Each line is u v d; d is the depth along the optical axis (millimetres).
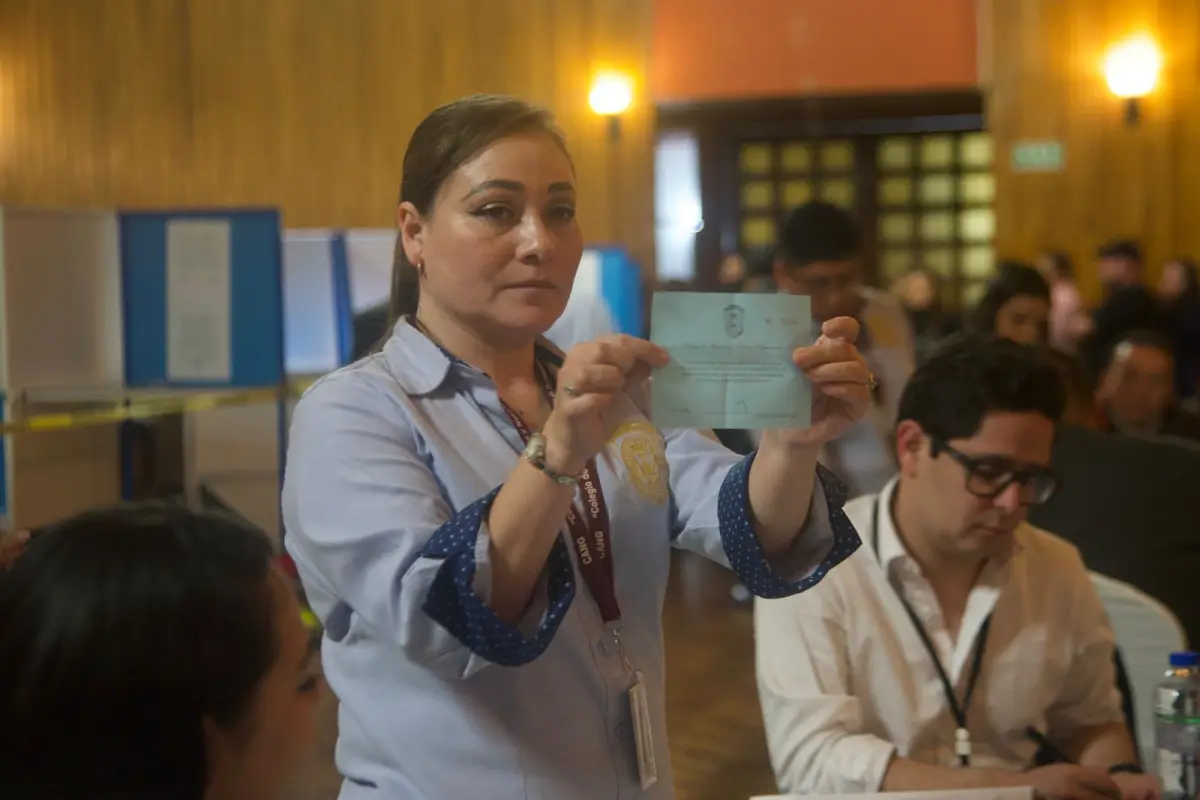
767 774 3330
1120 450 2238
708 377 1054
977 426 1624
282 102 8258
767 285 4555
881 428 3162
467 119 1160
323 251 5051
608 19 7852
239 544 892
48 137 8523
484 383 1195
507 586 1008
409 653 1029
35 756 803
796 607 1706
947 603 1752
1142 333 3572
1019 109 7320
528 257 1142
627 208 7898
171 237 4246
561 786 1141
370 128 8188
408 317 1258
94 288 4180
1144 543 2133
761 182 7914
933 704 1708
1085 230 7270
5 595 840
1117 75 7145
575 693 1160
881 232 7812
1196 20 7055
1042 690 1735
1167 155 7129
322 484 1110
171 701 812
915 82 7504
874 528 1753
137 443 4238
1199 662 1701
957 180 7672
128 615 814
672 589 5395
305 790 3010
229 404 4418
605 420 1000
